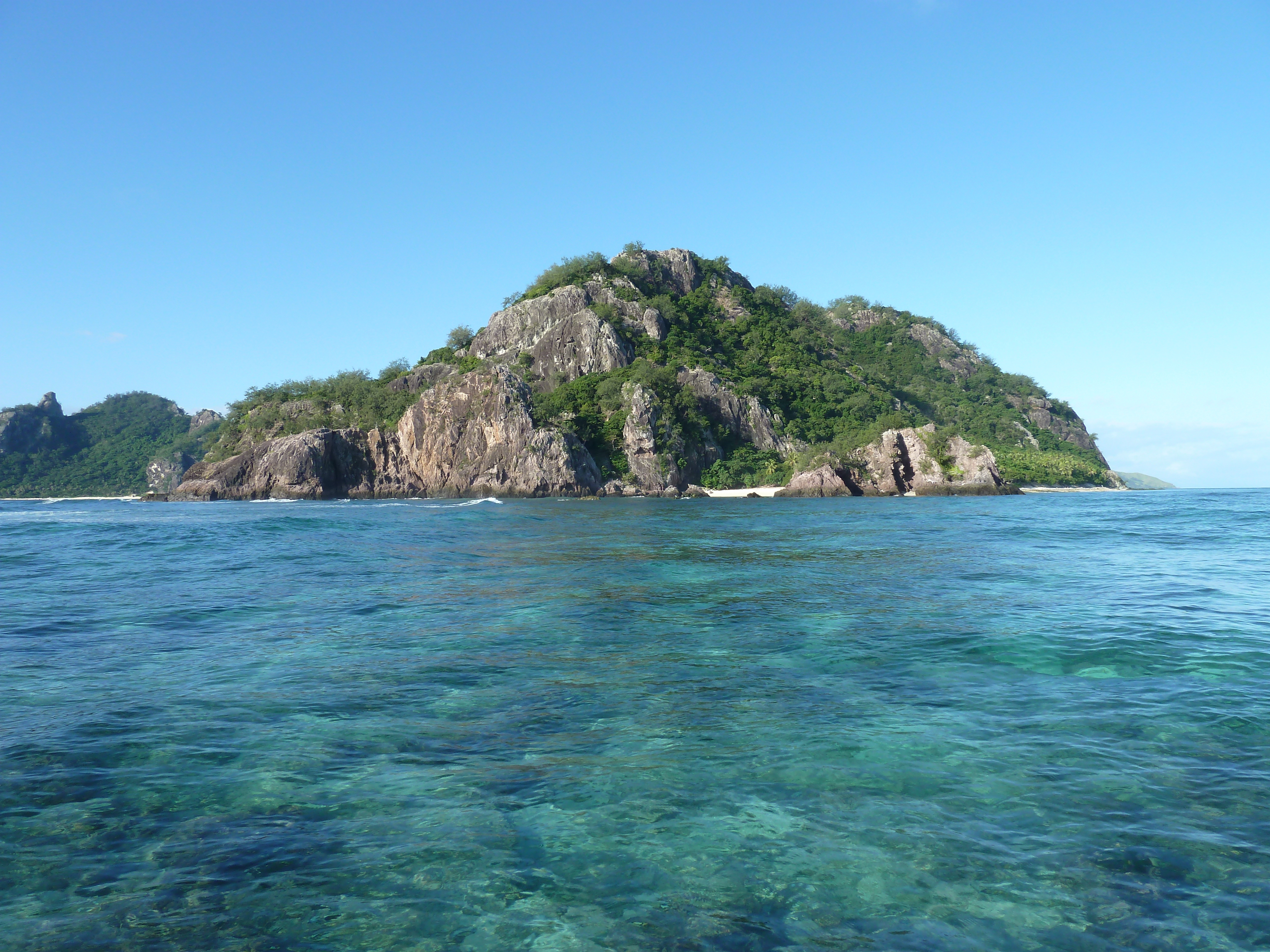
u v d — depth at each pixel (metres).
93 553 28.41
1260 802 6.86
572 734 8.66
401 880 5.71
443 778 7.48
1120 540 33.31
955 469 113.62
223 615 15.86
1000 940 4.96
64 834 6.33
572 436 124.81
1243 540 33.28
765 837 6.32
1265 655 12.16
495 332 184.00
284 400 177.25
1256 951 4.81
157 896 5.47
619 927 5.16
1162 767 7.65
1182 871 5.74
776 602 17.28
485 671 11.37
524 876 5.77
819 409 163.75
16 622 15.18
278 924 5.17
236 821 6.59
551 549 30.17
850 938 5.00
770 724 9.00
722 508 75.00
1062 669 11.40
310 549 29.91
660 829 6.47
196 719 9.18
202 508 87.00
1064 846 6.11
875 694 10.17
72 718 9.20
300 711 9.52
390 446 132.88
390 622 15.09
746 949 4.89
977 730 8.77
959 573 22.34
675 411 136.00
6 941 4.91
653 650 12.69
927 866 5.85
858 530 40.44
